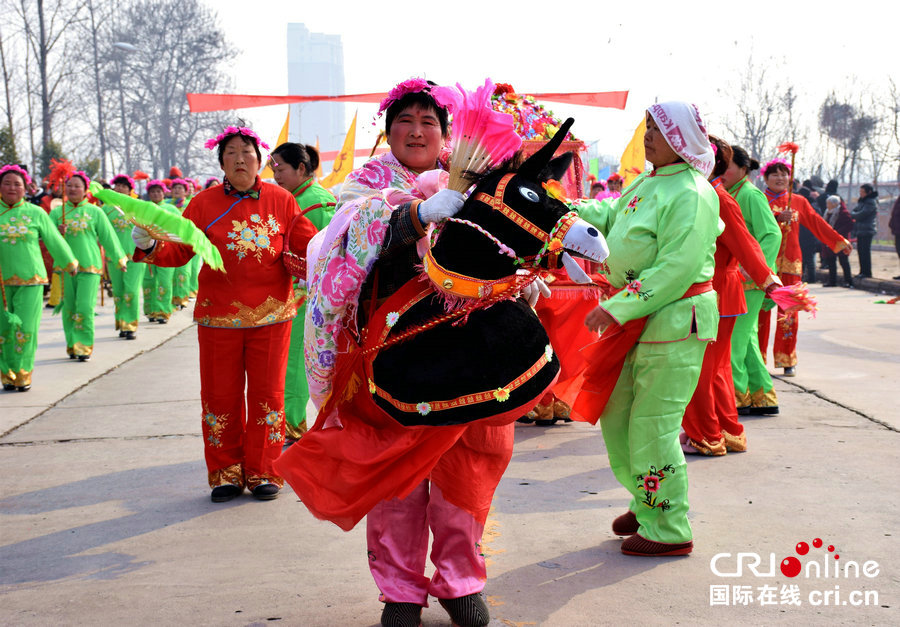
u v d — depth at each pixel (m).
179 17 59.56
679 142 3.83
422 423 2.84
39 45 34.16
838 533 4.06
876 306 14.38
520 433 6.32
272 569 3.74
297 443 3.04
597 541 4.02
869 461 5.30
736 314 5.39
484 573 3.13
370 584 3.55
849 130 35.56
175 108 61.09
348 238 2.95
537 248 2.75
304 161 6.04
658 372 3.76
